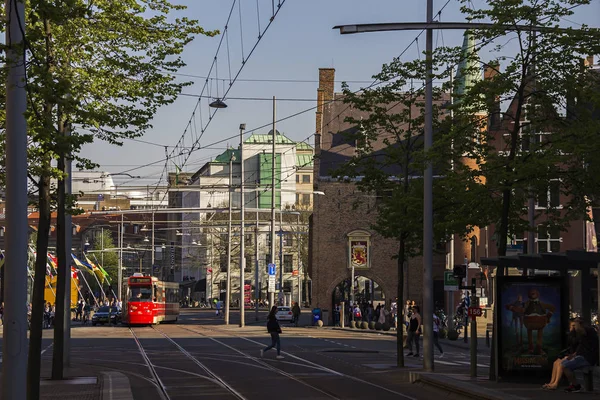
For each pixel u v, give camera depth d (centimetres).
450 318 5362
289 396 2134
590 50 2338
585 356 2020
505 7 2356
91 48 1927
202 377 2669
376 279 7462
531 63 2380
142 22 1955
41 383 2386
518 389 2067
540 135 2525
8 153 1349
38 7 1358
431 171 2750
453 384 2169
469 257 6825
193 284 13675
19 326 1325
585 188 2403
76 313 8506
